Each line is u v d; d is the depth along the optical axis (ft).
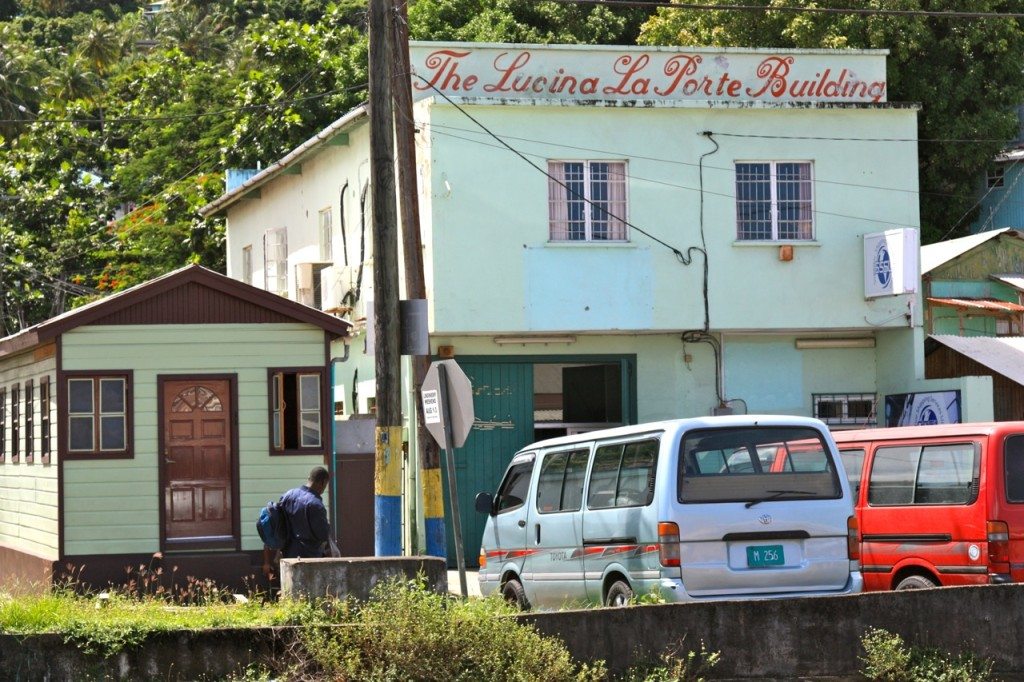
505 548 86.22
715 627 59.21
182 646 54.08
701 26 211.61
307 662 54.29
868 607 61.11
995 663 62.18
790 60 150.82
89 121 314.55
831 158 148.97
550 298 141.18
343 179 165.07
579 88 145.89
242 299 111.55
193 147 263.49
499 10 239.71
